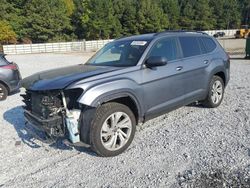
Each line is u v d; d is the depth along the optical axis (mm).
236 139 4758
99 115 4156
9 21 59594
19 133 5570
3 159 4473
